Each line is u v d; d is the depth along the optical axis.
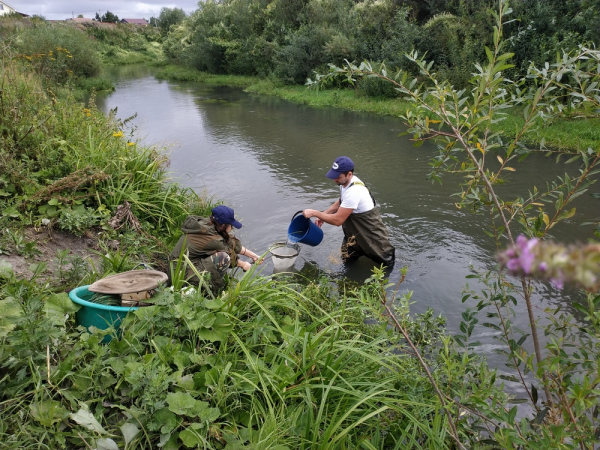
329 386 2.80
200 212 6.32
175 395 2.61
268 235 6.24
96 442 2.39
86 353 2.86
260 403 2.81
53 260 4.28
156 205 5.91
